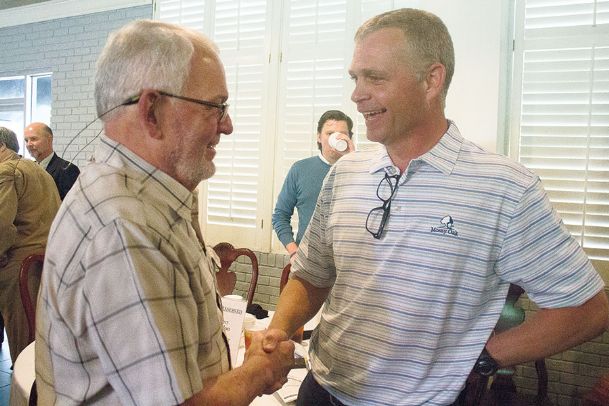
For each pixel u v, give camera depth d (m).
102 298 0.65
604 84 2.63
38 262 2.19
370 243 1.01
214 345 0.81
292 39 3.42
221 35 3.67
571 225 2.72
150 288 0.66
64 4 4.44
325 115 2.82
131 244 0.66
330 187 1.16
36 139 3.69
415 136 0.97
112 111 0.74
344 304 1.05
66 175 3.74
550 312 0.91
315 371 1.12
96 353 0.67
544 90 2.76
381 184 1.02
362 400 1.00
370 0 3.16
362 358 1.00
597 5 2.64
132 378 0.65
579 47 2.67
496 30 2.71
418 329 0.95
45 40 4.62
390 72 0.92
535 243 0.90
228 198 3.67
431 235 0.94
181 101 0.73
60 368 0.69
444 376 0.95
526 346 0.91
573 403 2.71
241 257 3.63
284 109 3.46
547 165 2.76
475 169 0.94
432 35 0.93
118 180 0.70
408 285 0.95
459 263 0.93
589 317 0.90
